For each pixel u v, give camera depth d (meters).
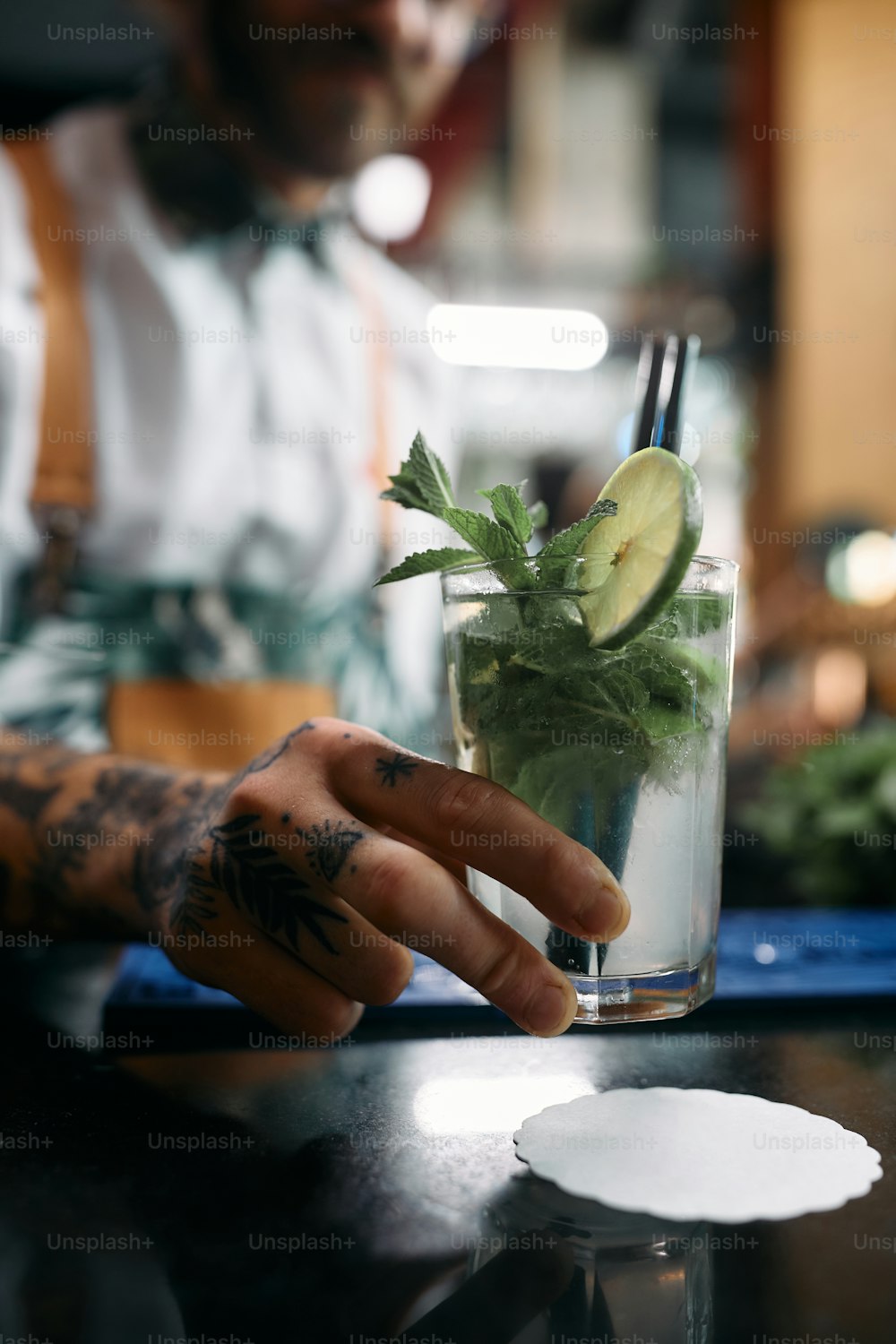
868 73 5.46
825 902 1.45
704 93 5.49
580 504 5.02
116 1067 0.76
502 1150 0.60
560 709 0.58
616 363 5.32
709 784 0.62
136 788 0.94
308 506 2.09
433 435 2.32
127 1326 0.41
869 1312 0.42
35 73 2.96
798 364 5.67
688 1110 0.65
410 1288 0.44
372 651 2.14
